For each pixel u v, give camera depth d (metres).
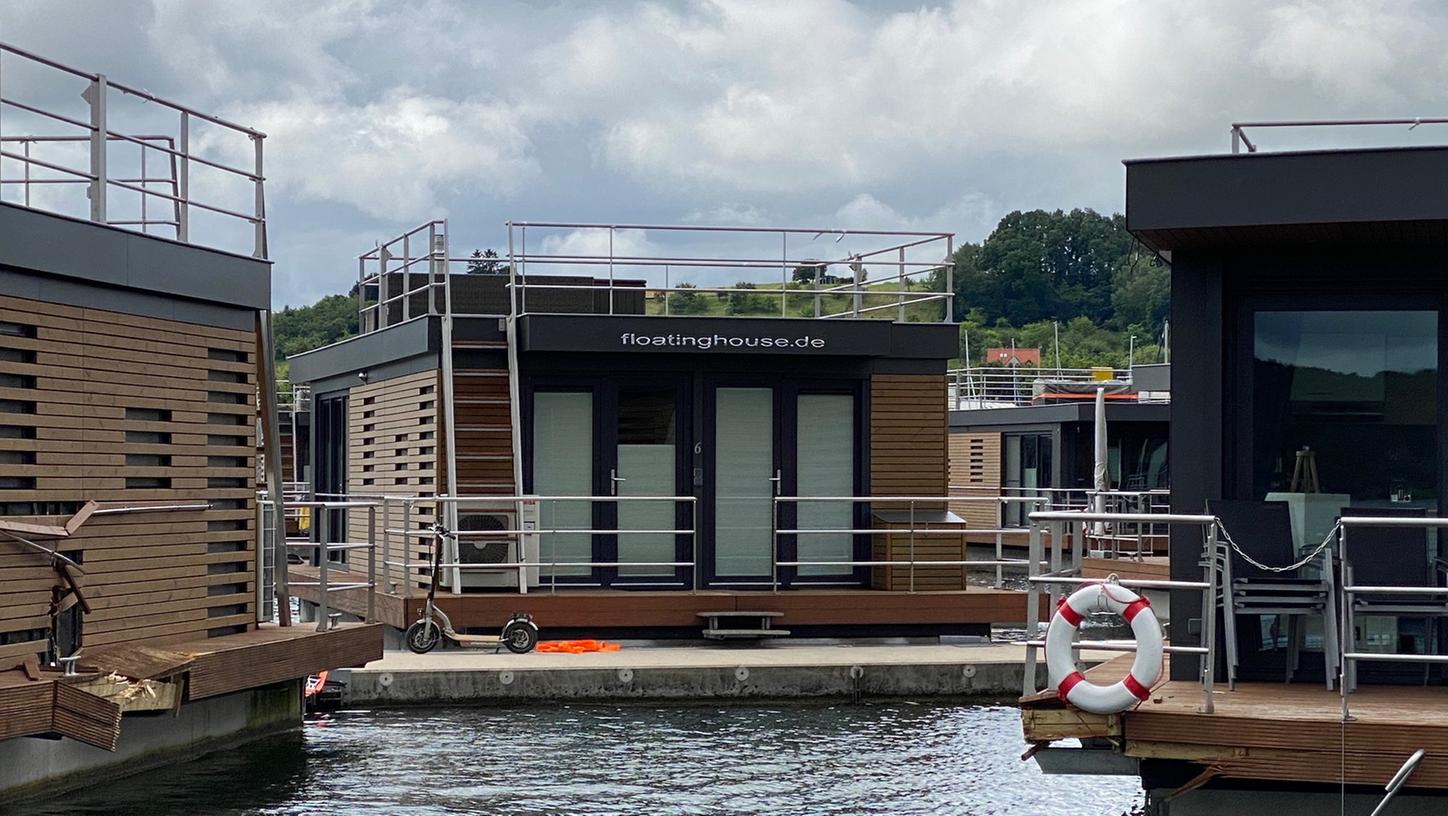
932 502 18.92
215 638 12.70
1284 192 9.45
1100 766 9.09
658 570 18.45
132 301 11.94
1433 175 9.25
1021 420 35.03
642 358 18.55
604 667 15.30
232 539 13.09
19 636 10.69
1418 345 10.11
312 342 68.81
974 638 18.23
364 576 20.98
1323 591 9.44
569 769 12.20
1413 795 8.66
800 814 10.83
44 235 10.85
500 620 17.31
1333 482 10.17
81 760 11.31
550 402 18.52
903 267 19.36
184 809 10.72
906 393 18.95
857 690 15.52
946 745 13.28
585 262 18.70
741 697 15.38
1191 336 10.23
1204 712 8.57
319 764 12.33
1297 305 10.25
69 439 11.23
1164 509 30.61
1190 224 9.55
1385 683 9.88
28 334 10.92
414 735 13.62
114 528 11.64
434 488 18.75
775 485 18.66
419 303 22.55
